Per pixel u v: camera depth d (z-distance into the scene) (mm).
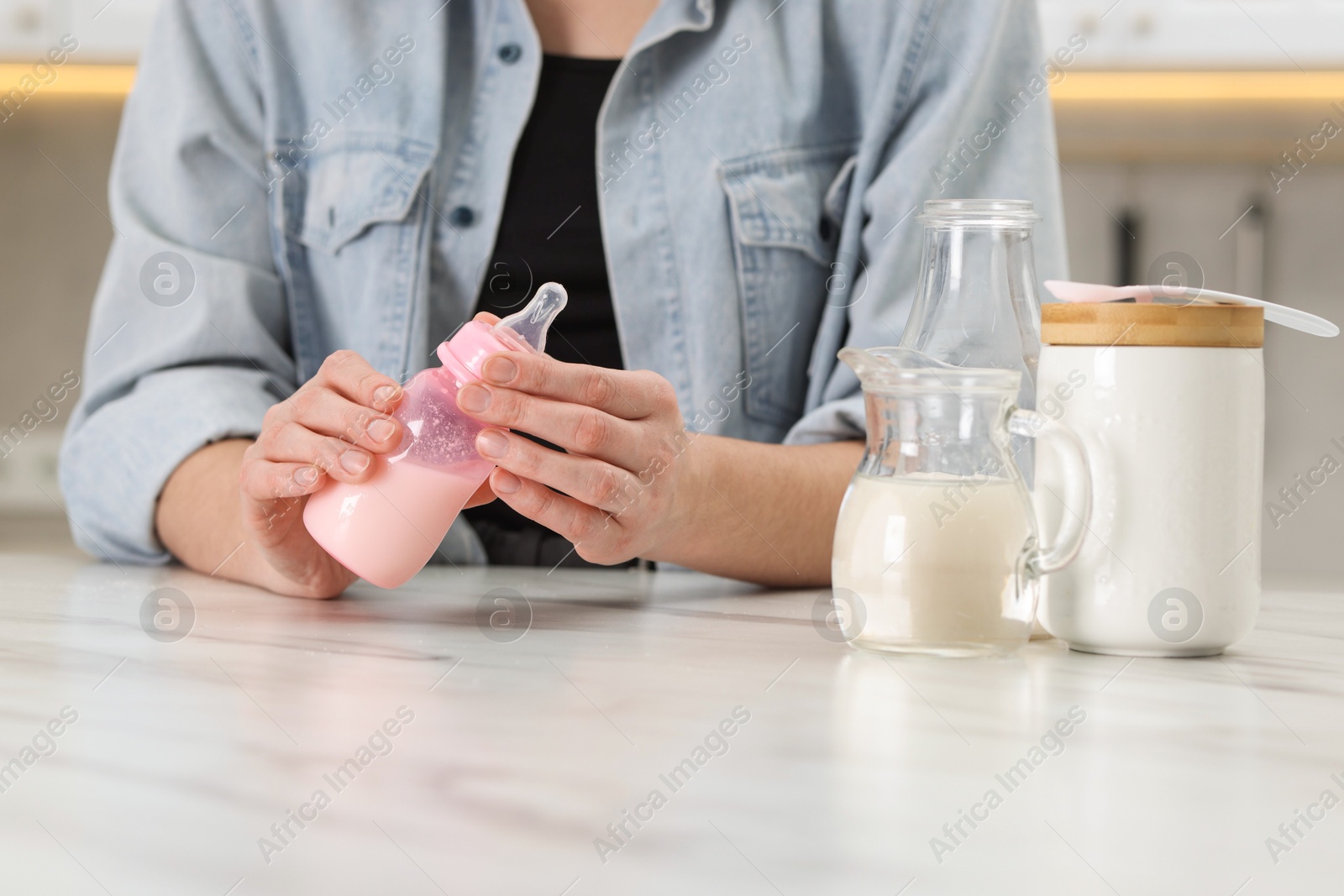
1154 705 507
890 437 616
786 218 1103
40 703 480
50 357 2361
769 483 828
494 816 351
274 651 600
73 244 2352
